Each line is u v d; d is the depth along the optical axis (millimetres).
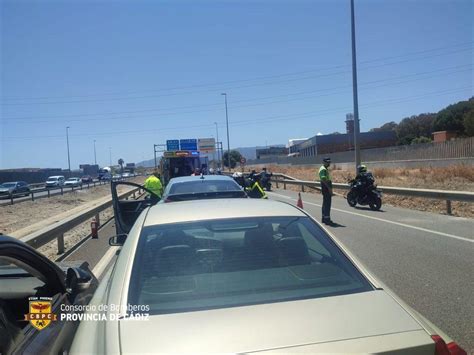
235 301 2693
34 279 3740
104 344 2340
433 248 9359
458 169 27516
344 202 19672
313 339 2271
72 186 52500
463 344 4676
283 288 2850
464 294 6277
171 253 3152
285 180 31500
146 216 3791
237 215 3637
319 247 3371
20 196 45438
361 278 3004
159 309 2619
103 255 9953
